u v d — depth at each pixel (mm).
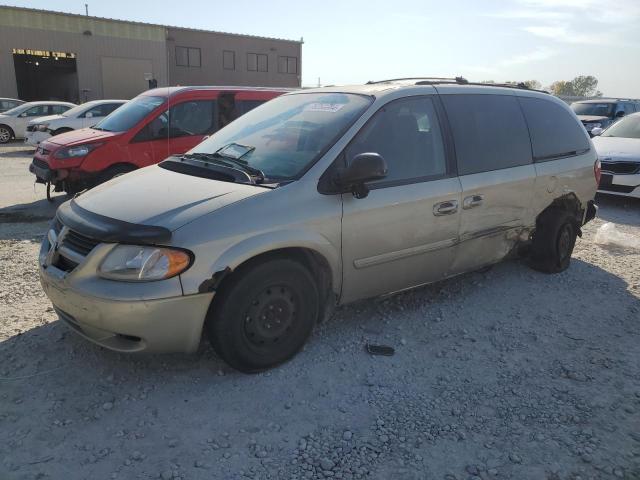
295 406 3066
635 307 4609
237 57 42812
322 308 3660
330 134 3635
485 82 5051
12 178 11008
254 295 3174
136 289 2844
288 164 3523
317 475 2539
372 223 3604
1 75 30156
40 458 2582
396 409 3076
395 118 3861
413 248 3898
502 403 3164
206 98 8305
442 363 3602
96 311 2879
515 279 5191
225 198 3158
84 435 2758
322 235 3367
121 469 2531
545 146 4996
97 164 7625
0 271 5035
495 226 4508
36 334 3768
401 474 2562
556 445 2803
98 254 2928
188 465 2576
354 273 3641
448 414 3045
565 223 5250
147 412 2963
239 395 3146
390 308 4422
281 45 44781
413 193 3805
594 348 3865
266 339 3305
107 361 3449
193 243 2916
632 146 8953
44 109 19188
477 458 2691
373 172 3299
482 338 3975
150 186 3475
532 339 3984
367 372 3443
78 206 3400
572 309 4539
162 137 8039
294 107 4215
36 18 30578
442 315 4328
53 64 35594
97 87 33219
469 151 4262
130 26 33531
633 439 2867
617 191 8648
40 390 3127
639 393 3297
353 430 2877
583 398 3234
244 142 3973
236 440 2766
